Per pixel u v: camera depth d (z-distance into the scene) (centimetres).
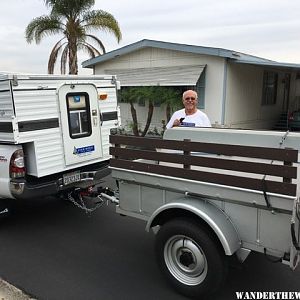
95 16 1758
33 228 519
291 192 272
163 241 341
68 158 516
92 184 532
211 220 302
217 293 345
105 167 568
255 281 366
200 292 325
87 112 541
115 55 1462
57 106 496
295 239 281
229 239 299
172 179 338
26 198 469
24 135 457
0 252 443
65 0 1697
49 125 488
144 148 358
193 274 332
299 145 327
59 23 1767
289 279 370
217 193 312
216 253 311
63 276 384
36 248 453
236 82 1315
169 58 1362
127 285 364
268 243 294
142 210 371
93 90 547
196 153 345
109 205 609
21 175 467
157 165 347
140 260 419
